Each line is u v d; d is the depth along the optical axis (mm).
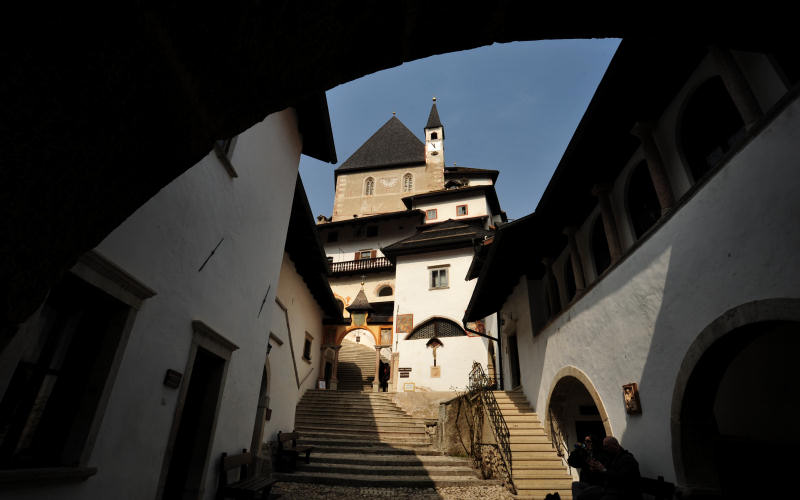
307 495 8820
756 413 6000
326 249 34531
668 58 5387
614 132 6816
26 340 3004
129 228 4059
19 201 1654
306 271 13383
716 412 6414
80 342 3863
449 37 2594
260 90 2279
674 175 5809
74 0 1463
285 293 11703
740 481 5582
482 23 2521
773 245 3816
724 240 4473
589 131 6648
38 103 1565
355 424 15414
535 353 11461
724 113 5094
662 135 6105
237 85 2164
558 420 10180
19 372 3285
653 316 5848
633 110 6309
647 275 6016
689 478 4926
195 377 6180
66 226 1896
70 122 1681
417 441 14125
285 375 11695
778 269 3752
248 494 6230
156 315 4562
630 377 6418
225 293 6375
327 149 10516
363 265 30938
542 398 10828
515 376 14352
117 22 1569
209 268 5816
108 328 3980
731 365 6168
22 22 1423
